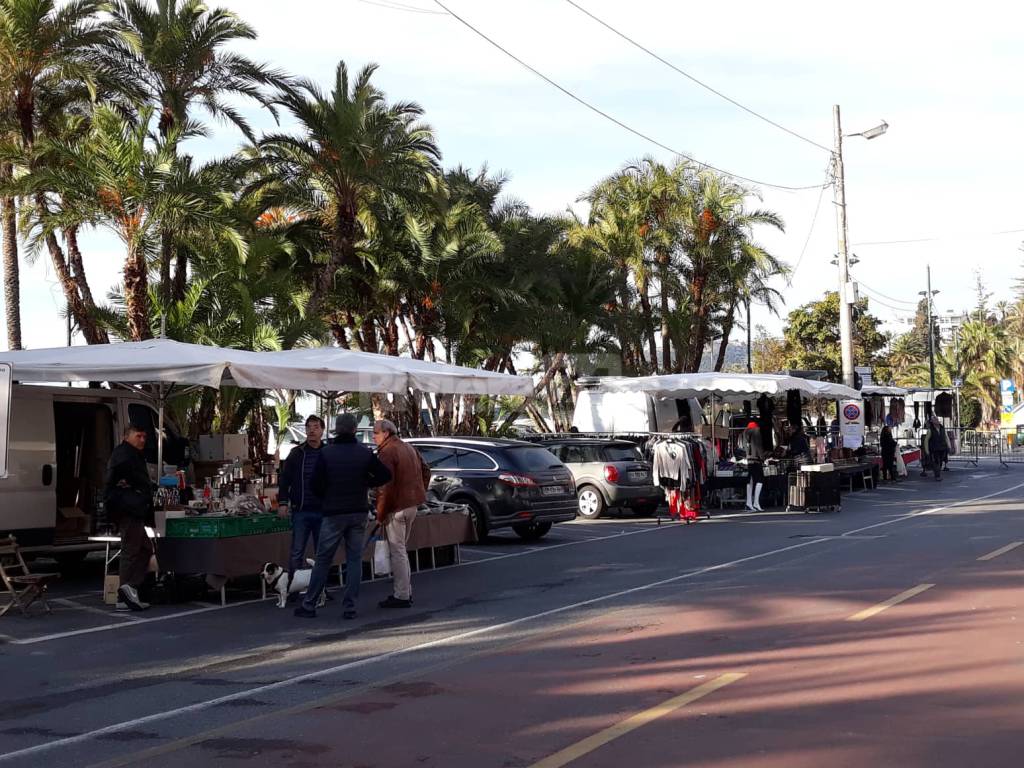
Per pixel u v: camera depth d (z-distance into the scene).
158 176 21.05
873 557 14.20
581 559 15.55
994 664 7.70
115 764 6.04
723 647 8.70
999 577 11.88
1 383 11.98
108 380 12.43
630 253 39.22
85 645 9.94
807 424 34.34
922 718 6.38
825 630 9.23
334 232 27.41
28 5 21.77
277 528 12.66
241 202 26.25
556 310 35.62
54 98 24.62
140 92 24.00
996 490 28.84
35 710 7.45
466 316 32.31
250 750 6.22
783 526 19.88
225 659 9.12
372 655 9.02
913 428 41.94
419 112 28.50
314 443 11.95
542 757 5.84
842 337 33.31
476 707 7.03
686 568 13.99
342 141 25.12
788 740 6.00
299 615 11.19
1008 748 5.74
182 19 23.17
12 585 12.52
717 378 25.83
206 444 17.34
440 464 18.28
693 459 21.84
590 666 8.18
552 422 41.19
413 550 14.46
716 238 39.84
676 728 6.33
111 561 13.74
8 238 25.17
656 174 39.72
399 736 6.39
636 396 27.56
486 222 34.00
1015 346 76.12
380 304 32.59
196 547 12.02
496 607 11.39
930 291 60.53
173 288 25.47
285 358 14.11
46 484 13.96
